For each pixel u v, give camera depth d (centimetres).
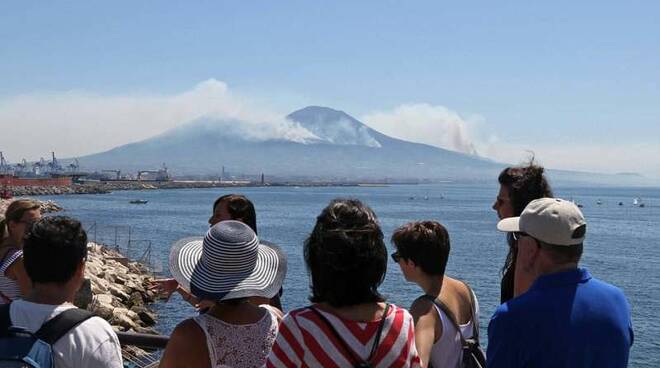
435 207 16325
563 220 363
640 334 2766
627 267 5278
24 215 550
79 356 345
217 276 383
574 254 367
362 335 326
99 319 363
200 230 8144
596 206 19188
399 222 10231
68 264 364
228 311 386
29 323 350
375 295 340
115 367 355
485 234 8275
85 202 15300
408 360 330
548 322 346
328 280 331
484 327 2553
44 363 338
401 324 335
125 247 5950
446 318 430
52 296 365
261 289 388
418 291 3475
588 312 349
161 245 6247
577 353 341
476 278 4388
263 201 18475
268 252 421
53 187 19138
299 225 9406
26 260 363
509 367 351
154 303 3117
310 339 323
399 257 454
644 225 10812
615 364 349
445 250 446
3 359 337
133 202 15162
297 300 3359
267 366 330
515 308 355
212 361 371
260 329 385
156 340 540
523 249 381
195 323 376
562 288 357
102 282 2838
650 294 3938
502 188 500
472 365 431
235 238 386
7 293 522
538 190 484
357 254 327
